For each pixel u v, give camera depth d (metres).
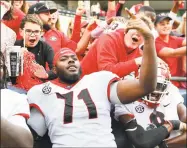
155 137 3.08
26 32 3.56
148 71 2.53
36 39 3.58
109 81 2.78
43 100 2.80
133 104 3.25
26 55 3.34
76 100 2.75
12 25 3.86
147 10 4.56
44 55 3.66
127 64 3.28
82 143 2.64
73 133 2.67
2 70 2.57
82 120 2.70
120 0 4.99
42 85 2.86
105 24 4.04
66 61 2.88
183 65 5.00
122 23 3.77
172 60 4.88
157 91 3.22
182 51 4.54
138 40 3.46
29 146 2.36
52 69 3.45
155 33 4.73
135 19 2.57
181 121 3.51
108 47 3.42
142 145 3.03
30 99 2.81
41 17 4.15
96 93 2.76
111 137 2.73
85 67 3.50
